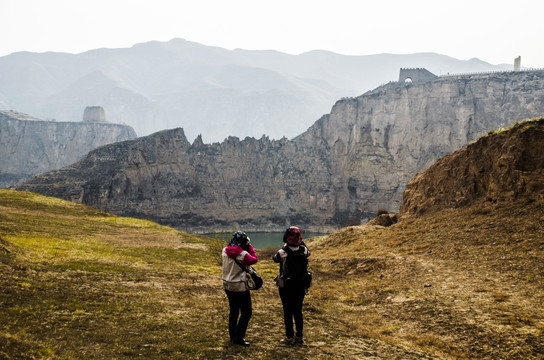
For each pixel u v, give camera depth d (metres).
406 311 17.33
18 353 8.45
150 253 34.88
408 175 183.38
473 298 17.22
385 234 36.12
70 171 170.50
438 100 178.62
